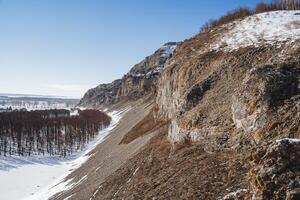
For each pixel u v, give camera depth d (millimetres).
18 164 92938
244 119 25328
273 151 14234
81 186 43906
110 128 140375
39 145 119312
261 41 41000
